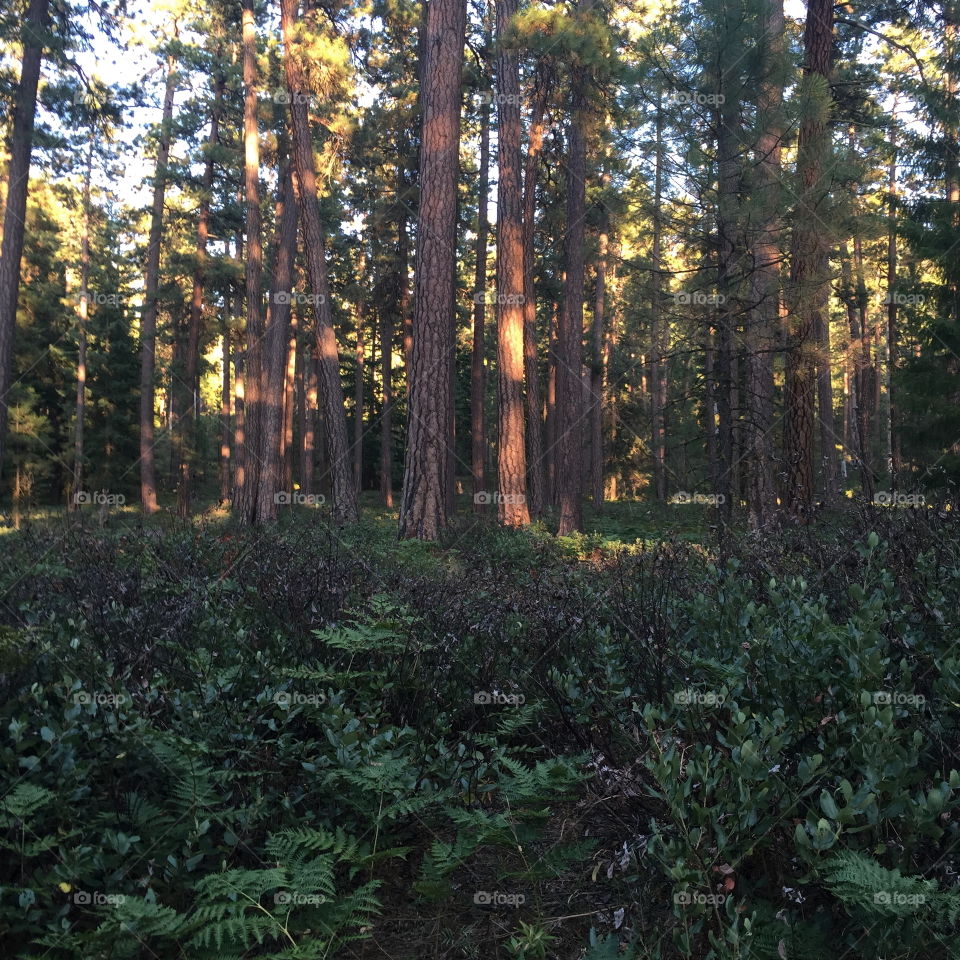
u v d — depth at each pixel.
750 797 2.33
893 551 4.11
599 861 2.97
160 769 2.93
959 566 3.86
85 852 2.43
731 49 10.69
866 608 2.91
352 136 21.55
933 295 15.91
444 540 11.16
